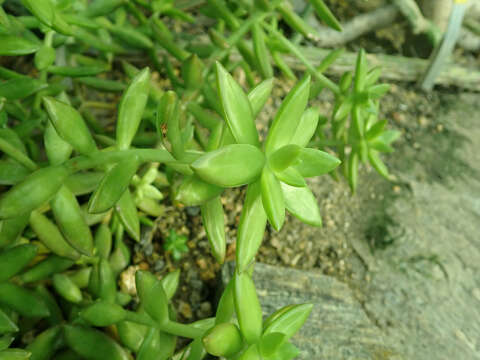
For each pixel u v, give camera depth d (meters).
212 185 0.16
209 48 0.31
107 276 0.20
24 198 0.16
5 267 0.19
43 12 0.18
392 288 0.30
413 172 0.36
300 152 0.15
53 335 0.21
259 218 0.16
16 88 0.21
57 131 0.16
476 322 0.28
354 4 0.45
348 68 0.40
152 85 0.29
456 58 0.44
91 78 0.30
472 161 0.37
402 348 0.26
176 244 0.28
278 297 0.27
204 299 0.28
